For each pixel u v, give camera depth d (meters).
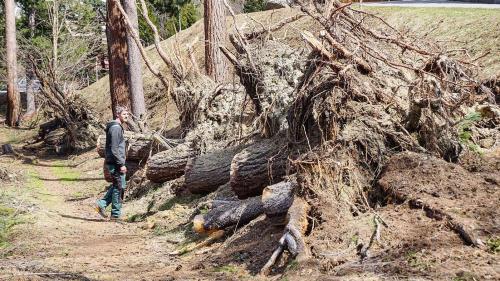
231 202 7.89
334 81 6.63
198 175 9.66
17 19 47.47
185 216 9.37
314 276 4.86
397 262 4.60
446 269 4.30
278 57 10.00
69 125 23.62
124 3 17.83
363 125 6.48
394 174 6.01
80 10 37.47
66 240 8.77
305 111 7.00
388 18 17.98
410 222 5.18
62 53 34.09
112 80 19.94
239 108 11.88
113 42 19.61
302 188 5.99
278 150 7.67
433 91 6.56
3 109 48.62
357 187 6.11
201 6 51.41
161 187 11.84
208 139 11.38
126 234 9.28
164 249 7.92
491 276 4.07
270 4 25.61
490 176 5.66
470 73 7.61
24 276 6.08
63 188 15.66
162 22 39.47
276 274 5.36
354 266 4.74
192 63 13.64
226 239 7.35
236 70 10.49
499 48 12.16
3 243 8.55
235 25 10.84
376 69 7.14
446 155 6.40
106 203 10.96
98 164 19.38
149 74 29.38
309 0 7.36
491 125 6.93
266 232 6.63
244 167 7.86
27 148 26.41
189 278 5.79
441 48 8.64
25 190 14.10
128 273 6.39
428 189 5.57
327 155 6.21
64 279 6.01
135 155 13.44
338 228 5.44
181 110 12.99
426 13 17.16
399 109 6.67
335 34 7.00
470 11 16.19
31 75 40.22
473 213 4.98
